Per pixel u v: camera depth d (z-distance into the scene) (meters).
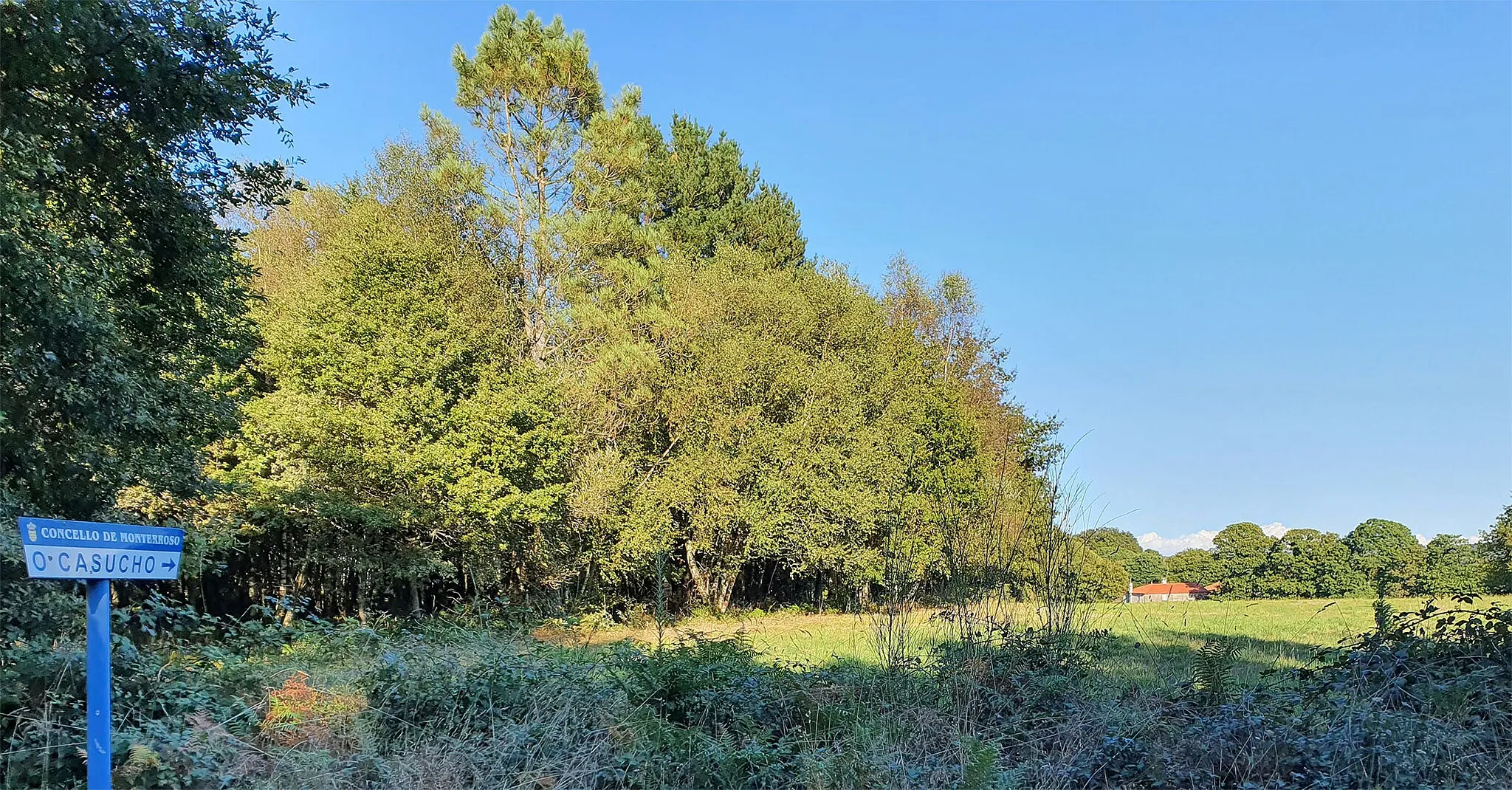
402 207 23.09
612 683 6.11
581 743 5.05
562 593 23.66
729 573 26.02
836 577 27.38
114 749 3.99
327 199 23.81
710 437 23.83
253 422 17.53
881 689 6.66
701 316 24.62
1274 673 6.49
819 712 5.99
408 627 7.68
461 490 18.44
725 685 6.34
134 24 7.46
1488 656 5.84
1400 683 5.32
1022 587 7.48
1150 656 8.90
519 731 4.94
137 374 8.20
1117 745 5.18
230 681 5.35
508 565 22.12
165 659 5.48
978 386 31.22
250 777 4.25
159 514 12.65
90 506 7.73
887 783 4.81
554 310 24.03
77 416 7.32
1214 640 8.05
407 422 18.98
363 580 19.91
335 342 18.64
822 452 23.83
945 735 5.83
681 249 29.94
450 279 21.20
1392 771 4.42
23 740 4.05
